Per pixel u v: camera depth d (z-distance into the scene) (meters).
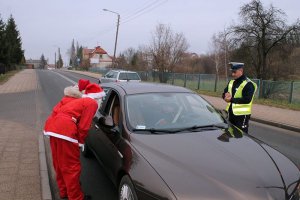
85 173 6.11
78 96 4.89
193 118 5.04
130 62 56.69
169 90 5.63
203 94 25.34
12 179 5.53
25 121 10.94
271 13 29.17
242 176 3.49
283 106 18.08
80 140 4.69
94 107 4.69
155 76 39.09
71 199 4.72
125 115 4.85
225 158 3.83
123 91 5.47
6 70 50.88
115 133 4.82
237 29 30.56
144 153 4.00
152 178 3.57
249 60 31.06
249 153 4.02
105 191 5.34
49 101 17.05
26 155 6.82
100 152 5.47
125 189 4.04
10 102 16.58
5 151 7.09
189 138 4.38
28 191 5.09
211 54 52.47
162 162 3.77
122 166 4.16
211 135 4.54
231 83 6.48
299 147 9.04
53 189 5.52
